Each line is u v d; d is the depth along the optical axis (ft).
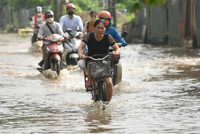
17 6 273.75
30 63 93.45
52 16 75.05
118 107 46.21
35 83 65.41
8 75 74.33
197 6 114.93
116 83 54.85
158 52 112.06
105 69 45.70
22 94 55.62
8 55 113.19
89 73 47.14
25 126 38.47
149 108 45.34
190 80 64.59
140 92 55.42
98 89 46.96
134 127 37.37
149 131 35.94
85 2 187.01
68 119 40.98
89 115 42.63
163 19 135.95
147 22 146.61
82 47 46.96
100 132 35.81
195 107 45.34
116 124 38.63
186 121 39.29
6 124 39.37
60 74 73.46
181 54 104.32
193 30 116.88
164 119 40.27
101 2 220.64
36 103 49.49
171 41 131.34
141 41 150.82
